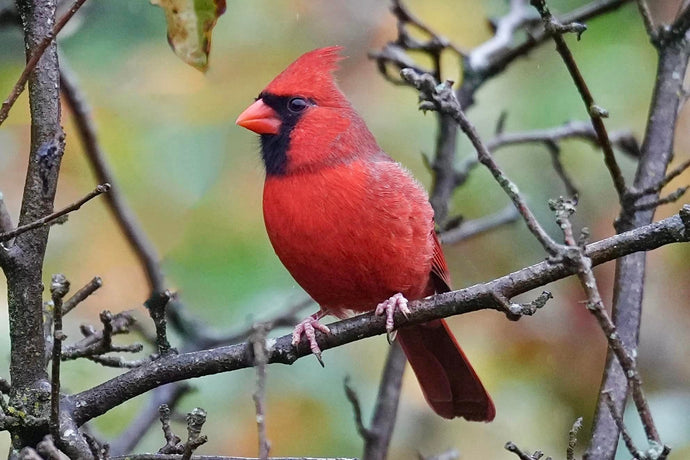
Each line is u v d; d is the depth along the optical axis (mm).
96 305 10375
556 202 5344
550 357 10484
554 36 6234
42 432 5309
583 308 10547
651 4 11227
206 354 5789
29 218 5414
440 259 7566
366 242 6980
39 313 5473
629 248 5453
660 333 10727
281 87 7352
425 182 11148
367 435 7934
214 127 10750
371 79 11555
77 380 9672
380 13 11695
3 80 10727
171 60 11031
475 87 9445
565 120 11117
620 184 6730
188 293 10148
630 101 11039
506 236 11562
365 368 10500
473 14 11453
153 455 5438
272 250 10398
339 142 7152
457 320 10734
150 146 10539
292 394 10258
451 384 7945
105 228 10555
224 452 9914
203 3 6184
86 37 11047
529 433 10219
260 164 7648
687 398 10289
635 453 4766
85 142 8719
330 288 7281
